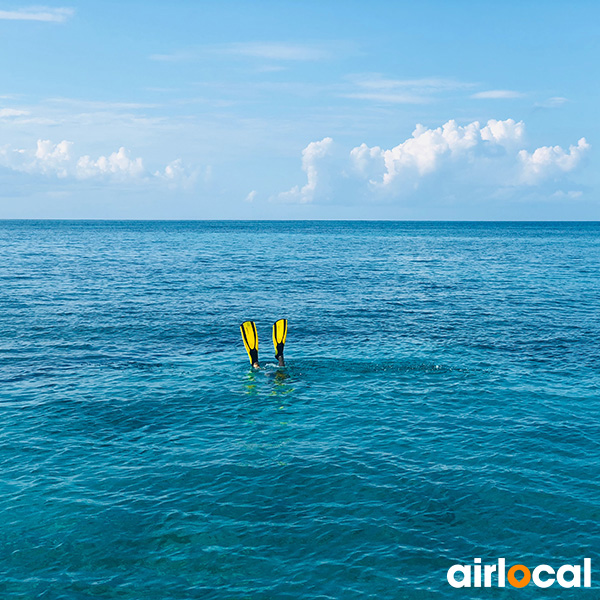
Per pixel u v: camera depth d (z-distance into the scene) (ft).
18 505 41.91
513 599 32.83
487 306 126.52
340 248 345.10
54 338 91.71
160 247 330.34
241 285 158.10
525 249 343.05
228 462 49.11
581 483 45.32
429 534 38.86
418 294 144.66
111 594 33.14
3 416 58.75
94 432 55.31
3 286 145.28
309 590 33.53
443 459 49.65
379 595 33.12
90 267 199.72
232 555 36.65
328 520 40.45
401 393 66.90
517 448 51.70
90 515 40.75
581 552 36.88
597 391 67.82
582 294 145.69
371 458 49.90
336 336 95.91
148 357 81.97
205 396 65.77
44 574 34.76
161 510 41.57
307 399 64.90
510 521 40.24
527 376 73.56
